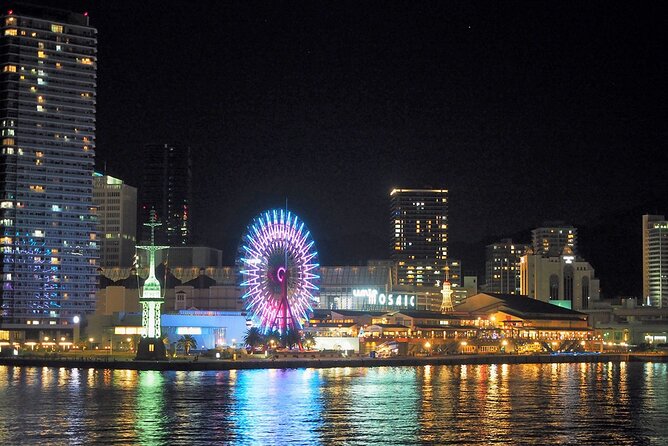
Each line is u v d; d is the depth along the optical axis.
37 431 163.62
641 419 181.62
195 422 173.25
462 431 165.25
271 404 198.12
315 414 183.88
